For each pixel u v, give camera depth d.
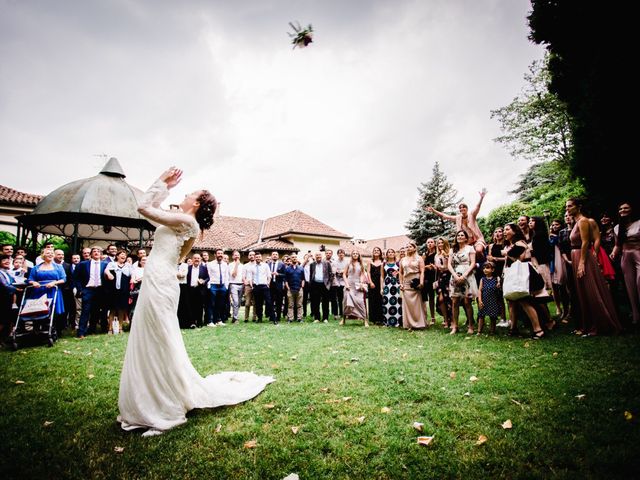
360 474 2.13
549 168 22.59
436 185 34.03
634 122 6.85
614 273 5.95
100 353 5.72
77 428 2.84
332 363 4.68
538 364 4.03
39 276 6.68
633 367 3.56
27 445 2.54
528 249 5.72
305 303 11.51
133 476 2.16
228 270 9.84
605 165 7.63
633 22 6.48
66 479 2.13
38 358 5.38
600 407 2.78
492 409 2.95
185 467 2.24
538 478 1.98
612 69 6.88
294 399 3.37
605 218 6.88
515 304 5.87
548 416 2.72
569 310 6.89
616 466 2.02
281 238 29.31
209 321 9.28
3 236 18.64
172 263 3.05
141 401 2.80
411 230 34.31
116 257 9.10
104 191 15.09
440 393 3.38
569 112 9.27
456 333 6.59
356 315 8.48
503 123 23.34
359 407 3.13
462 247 6.87
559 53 8.80
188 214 3.33
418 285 7.45
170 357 2.89
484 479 2.01
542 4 8.23
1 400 3.49
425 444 2.41
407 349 5.36
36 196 23.39
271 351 5.56
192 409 3.04
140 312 2.90
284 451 2.40
